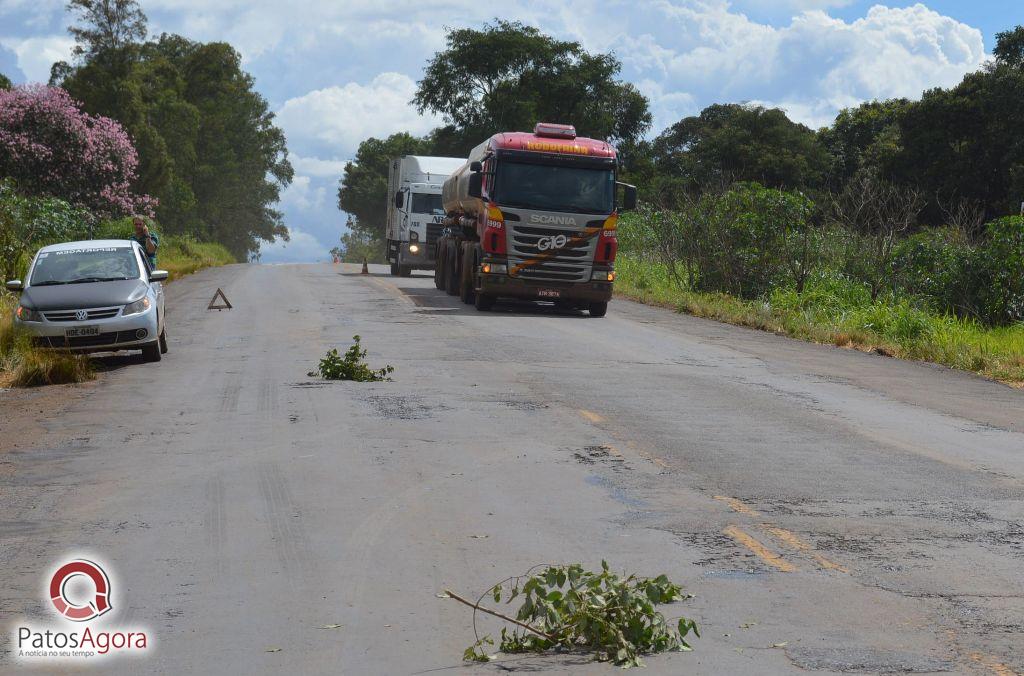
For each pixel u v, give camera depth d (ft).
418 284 118.83
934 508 26.73
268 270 161.07
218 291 84.48
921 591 19.97
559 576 17.24
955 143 215.51
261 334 66.54
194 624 17.89
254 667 16.01
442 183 132.46
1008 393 50.80
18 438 35.01
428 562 21.42
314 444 33.47
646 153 313.32
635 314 87.86
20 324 52.80
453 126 286.25
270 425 36.73
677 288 109.19
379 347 59.52
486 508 25.84
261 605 18.84
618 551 22.34
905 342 68.23
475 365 52.65
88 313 52.85
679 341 67.72
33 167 163.32
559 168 82.48
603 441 34.60
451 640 17.21
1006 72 211.20
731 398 44.75
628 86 309.01
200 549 22.31
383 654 16.57
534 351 59.00
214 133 350.23
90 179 170.71
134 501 26.40
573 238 82.23
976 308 80.53
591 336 68.49
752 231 98.17
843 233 98.99
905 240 93.61
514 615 18.39
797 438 36.22
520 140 82.99
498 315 81.66
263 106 391.04
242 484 28.22
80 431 36.06
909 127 219.82
